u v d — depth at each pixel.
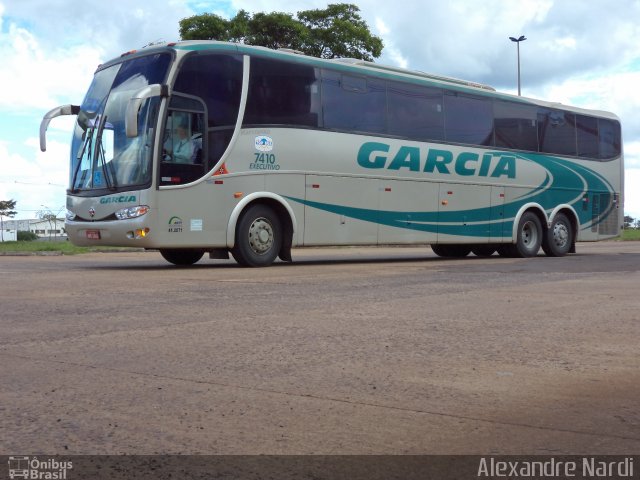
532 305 7.32
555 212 18.44
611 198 20.00
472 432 3.19
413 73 15.84
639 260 15.70
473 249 18.89
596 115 19.78
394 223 15.09
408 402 3.69
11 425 3.30
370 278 10.54
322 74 14.09
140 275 11.20
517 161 17.62
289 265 13.96
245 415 3.46
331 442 3.06
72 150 13.41
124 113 12.59
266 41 28.94
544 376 4.25
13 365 4.54
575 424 3.30
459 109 16.50
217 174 12.55
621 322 6.22
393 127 15.17
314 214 13.78
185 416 3.44
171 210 12.09
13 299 7.96
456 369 4.42
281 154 13.34
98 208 12.49
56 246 25.59
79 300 7.82
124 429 3.24
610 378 4.20
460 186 16.38
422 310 6.97
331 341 5.32
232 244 12.71
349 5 29.88
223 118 12.66
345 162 14.27
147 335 5.58
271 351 4.96
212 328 5.90
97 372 4.34
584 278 10.56
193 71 12.44
